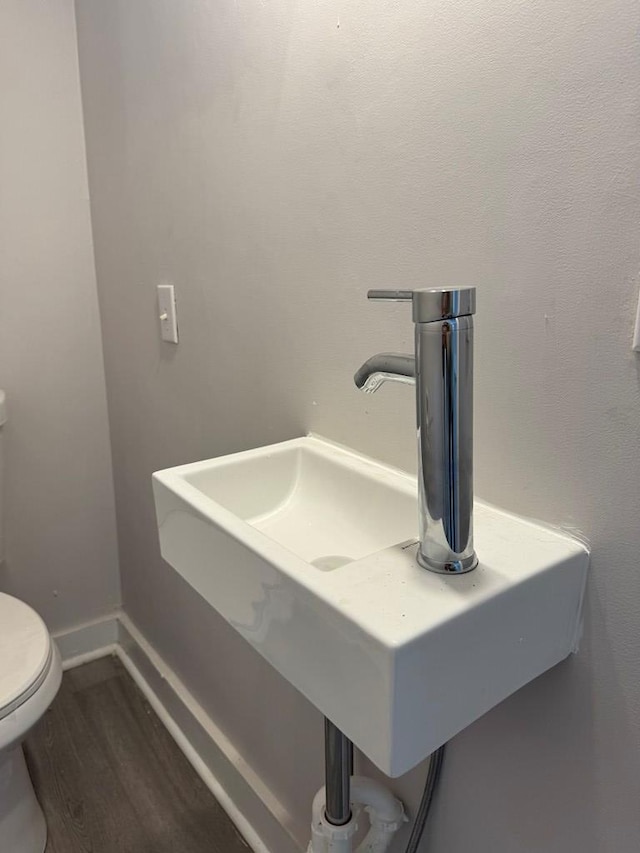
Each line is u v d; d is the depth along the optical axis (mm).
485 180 644
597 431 590
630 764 616
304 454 943
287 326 985
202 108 1088
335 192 838
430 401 549
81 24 1498
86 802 1392
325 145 839
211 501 763
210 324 1198
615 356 563
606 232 551
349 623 526
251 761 1323
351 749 847
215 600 762
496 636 567
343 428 909
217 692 1420
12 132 1514
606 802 643
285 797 1223
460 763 790
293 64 866
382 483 804
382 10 720
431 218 710
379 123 752
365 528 833
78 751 1532
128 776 1459
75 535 1817
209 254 1155
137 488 1682
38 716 1096
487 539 642
